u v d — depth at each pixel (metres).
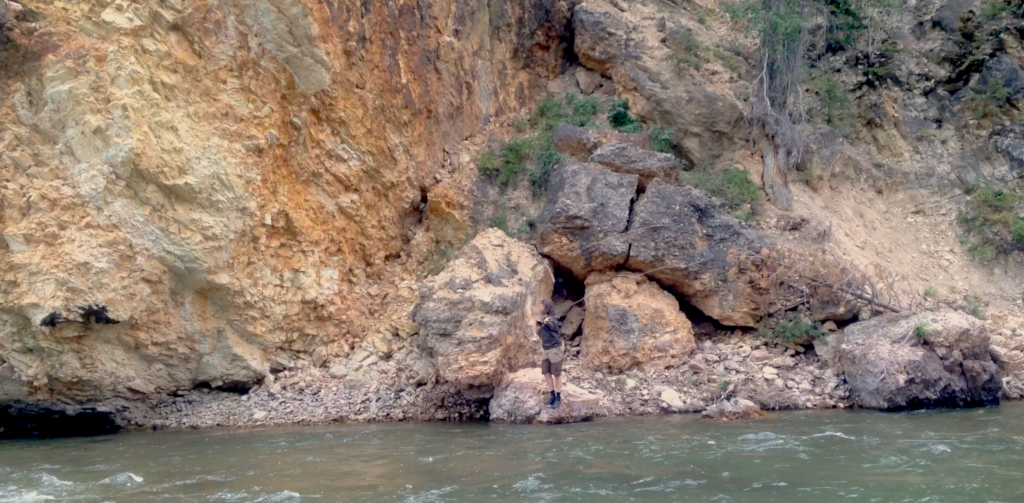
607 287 13.02
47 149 11.23
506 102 16.98
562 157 14.81
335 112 13.53
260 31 12.80
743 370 12.25
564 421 10.58
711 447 8.25
